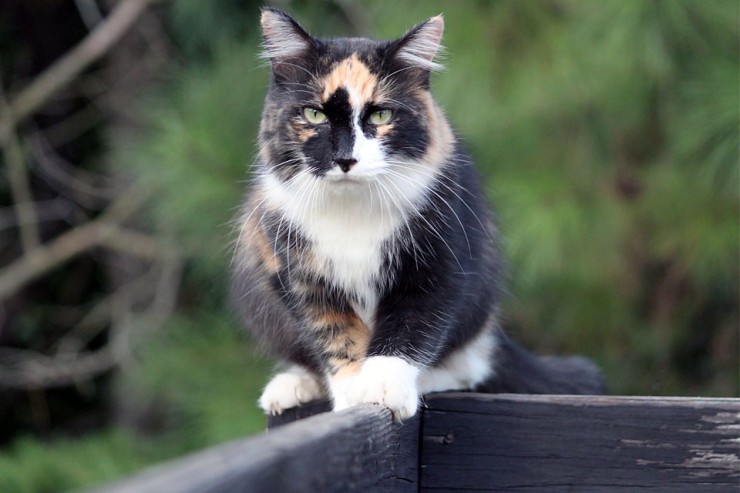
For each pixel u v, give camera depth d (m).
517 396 4.86
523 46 8.99
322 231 5.81
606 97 9.16
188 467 2.45
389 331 5.75
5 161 13.51
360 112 5.78
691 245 9.34
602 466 4.68
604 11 8.74
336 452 3.36
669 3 8.70
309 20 10.99
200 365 10.00
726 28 9.09
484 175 7.58
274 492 2.75
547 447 4.77
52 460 10.79
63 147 14.05
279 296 6.01
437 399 4.93
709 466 4.52
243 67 9.75
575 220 8.88
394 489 4.56
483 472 4.85
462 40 8.87
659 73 9.03
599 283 9.47
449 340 5.99
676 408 4.58
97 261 14.31
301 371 6.27
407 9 9.16
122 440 11.24
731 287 10.07
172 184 9.25
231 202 8.83
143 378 10.19
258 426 9.29
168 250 11.44
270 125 6.01
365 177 5.65
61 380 13.23
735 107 8.82
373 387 4.97
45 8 14.17
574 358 7.16
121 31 12.11
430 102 6.08
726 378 10.75
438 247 5.79
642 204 9.51
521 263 8.74
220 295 10.38
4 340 14.13
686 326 10.53
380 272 5.81
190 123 9.34
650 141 9.77
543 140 9.30
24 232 12.66
